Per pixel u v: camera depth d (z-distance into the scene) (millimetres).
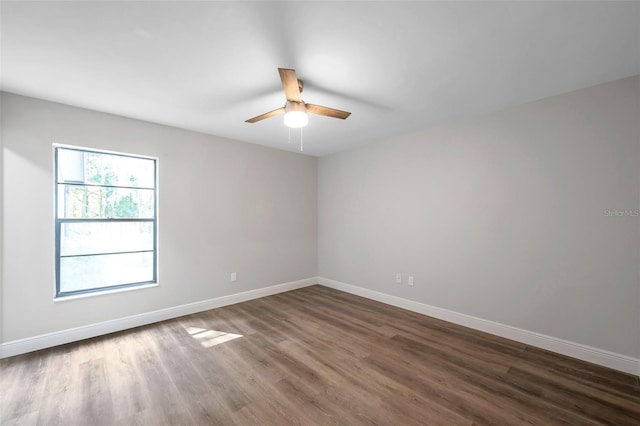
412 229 3768
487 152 3057
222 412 1834
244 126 3504
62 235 2881
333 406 1888
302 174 4992
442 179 3443
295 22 1631
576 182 2504
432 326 3236
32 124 2641
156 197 3436
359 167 4500
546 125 2666
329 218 5023
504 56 1980
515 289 2859
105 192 3123
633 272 2246
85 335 2895
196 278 3711
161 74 2234
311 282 5141
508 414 1812
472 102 2770
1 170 2508
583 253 2471
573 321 2520
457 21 1622
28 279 2619
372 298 4285
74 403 1911
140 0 1452
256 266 4344
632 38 1766
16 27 1659
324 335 2998
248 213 4246
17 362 2422
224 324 3297
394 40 1799
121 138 3123
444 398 1970
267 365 2396
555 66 2109
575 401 1934
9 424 1725
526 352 2613
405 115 3127
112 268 3188
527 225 2783
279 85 2420
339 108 2910
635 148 2236
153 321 3344
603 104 2371
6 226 2525
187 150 3625
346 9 1526
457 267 3312
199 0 1455
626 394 2004
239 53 1950
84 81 2346
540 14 1562
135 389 2064
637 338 2230
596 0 1453
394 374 2262
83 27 1670
